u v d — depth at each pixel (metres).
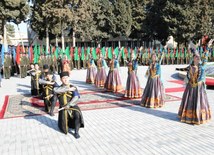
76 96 6.29
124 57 25.66
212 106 8.90
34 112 8.62
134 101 9.95
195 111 6.91
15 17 28.83
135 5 35.00
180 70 21.11
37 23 31.69
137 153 5.18
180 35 31.62
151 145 5.59
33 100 10.53
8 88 13.84
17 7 28.59
